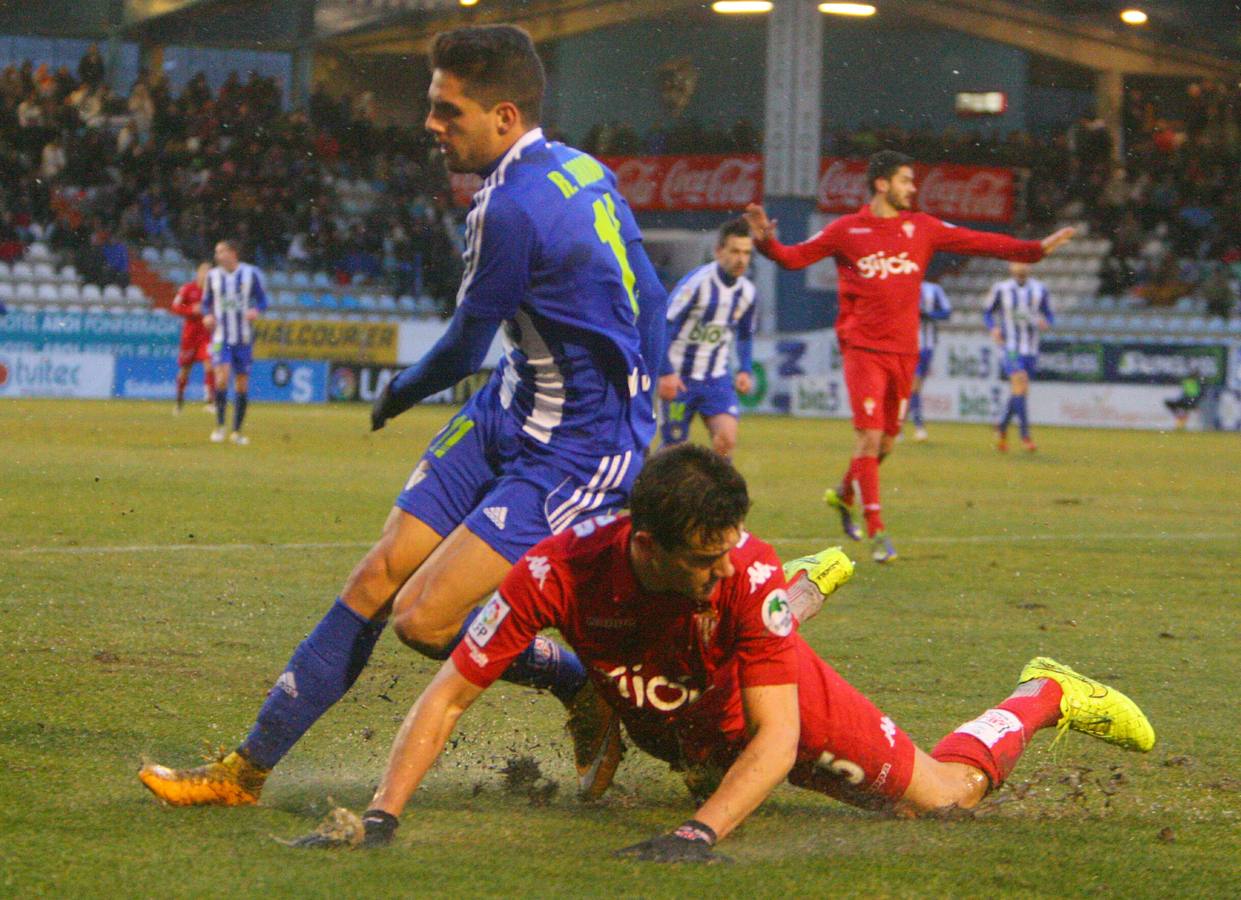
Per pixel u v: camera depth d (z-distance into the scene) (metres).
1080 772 9.38
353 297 74.62
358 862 7.30
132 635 13.48
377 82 86.81
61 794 8.43
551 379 8.69
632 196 76.38
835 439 48.78
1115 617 16.14
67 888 6.77
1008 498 30.39
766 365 68.12
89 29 83.31
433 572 8.52
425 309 75.25
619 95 84.12
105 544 19.50
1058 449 47.12
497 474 8.88
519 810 8.55
